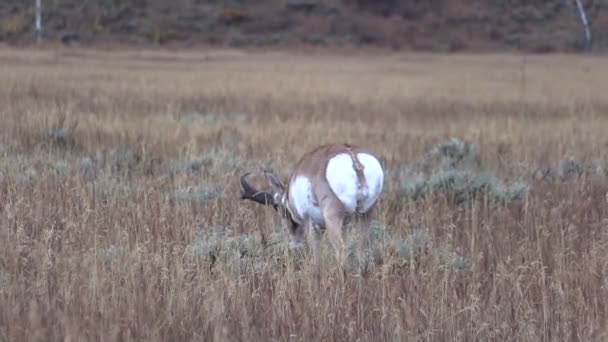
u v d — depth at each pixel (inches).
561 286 1422.2
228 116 3882.9
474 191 2186.3
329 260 1519.4
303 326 1273.4
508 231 1829.5
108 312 1286.9
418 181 2252.7
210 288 1368.1
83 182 2160.4
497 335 1286.9
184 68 7007.9
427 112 4279.0
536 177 2477.9
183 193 2078.0
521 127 3506.4
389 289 1403.8
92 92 4485.7
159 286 1417.3
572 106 4453.7
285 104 4379.9
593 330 1283.2
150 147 2787.9
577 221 1897.1
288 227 1740.9
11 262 1503.4
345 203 1611.7
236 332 1272.1
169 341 1250.6
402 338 1267.2
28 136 2854.3
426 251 1637.6
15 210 1801.2
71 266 1465.3
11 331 1216.2
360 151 1638.8
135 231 1704.0
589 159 2751.0
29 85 4633.4
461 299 1414.9
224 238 1664.6
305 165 1662.2
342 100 4635.8
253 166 2464.3
